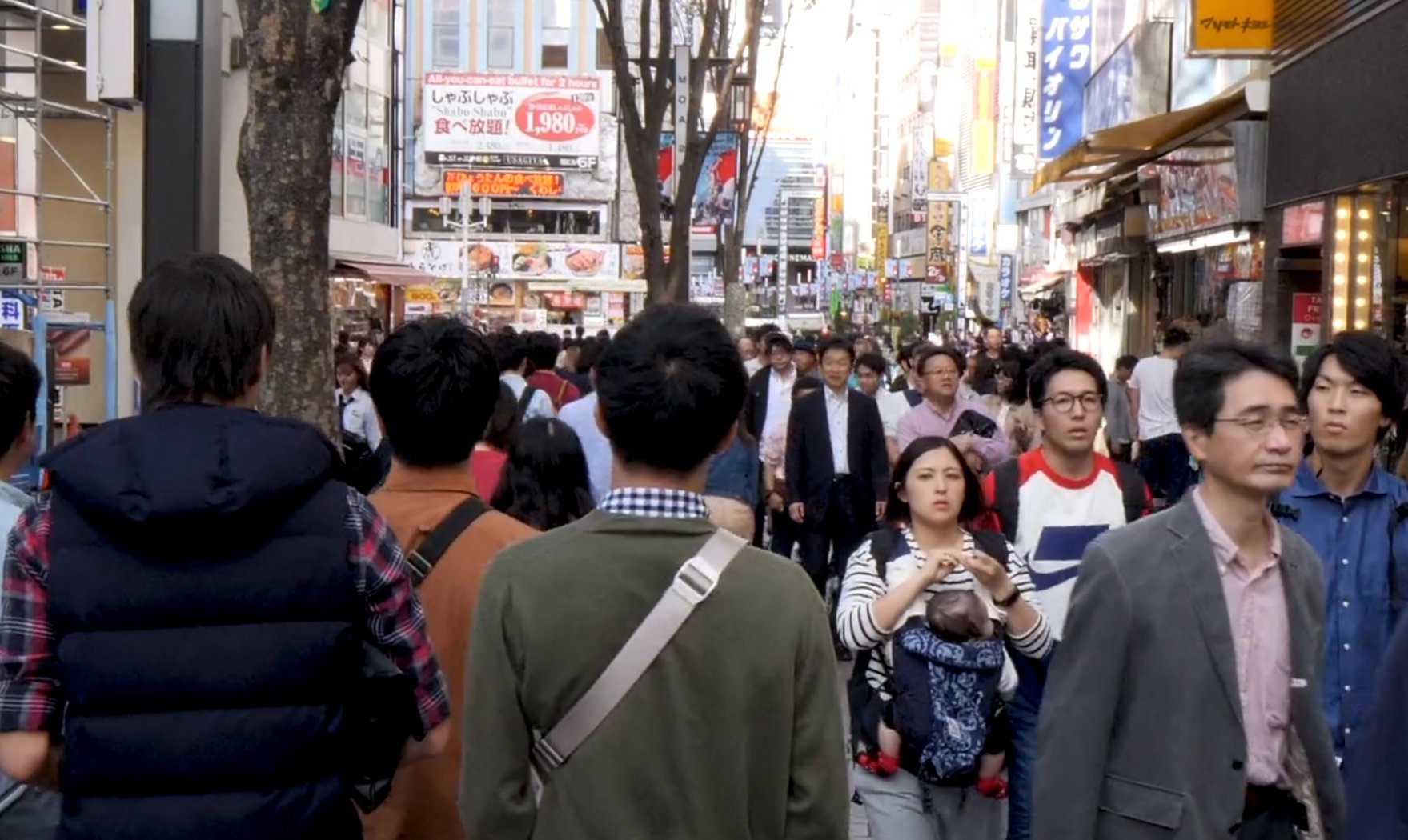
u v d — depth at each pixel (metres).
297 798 2.94
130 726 2.89
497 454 5.78
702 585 2.88
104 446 2.93
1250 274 19.77
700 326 3.00
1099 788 3.57
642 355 2.95
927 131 91.88
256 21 8.20
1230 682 3.54
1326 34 15.05
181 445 2.92
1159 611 3.56
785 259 109.81
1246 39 17.22
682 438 2.95
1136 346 30.41
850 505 10.91
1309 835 3.58
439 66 68.44
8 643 2.96
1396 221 13.47
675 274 21.23
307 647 2.96
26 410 3.94
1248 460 3.53
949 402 10.21
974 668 4.88
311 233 8.36
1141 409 15.04
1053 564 5.78
